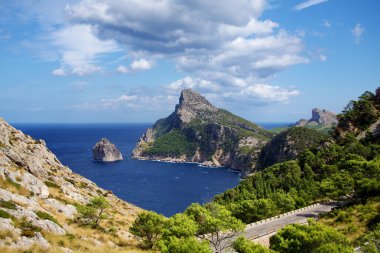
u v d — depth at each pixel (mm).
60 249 37438
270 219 81562
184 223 52625
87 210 57906
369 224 60375
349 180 91625
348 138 156125
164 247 41844
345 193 89750
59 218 52781
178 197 197250
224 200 120688
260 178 135375
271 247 45344
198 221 58625
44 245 37031
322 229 44594
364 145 144875
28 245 35531
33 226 40562
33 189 58719
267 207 90000
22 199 49594
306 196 106125
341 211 70438
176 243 40094
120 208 84562
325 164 141000
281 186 128250
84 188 87312
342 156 138500
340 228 63375
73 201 67938
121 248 48344
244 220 90062
